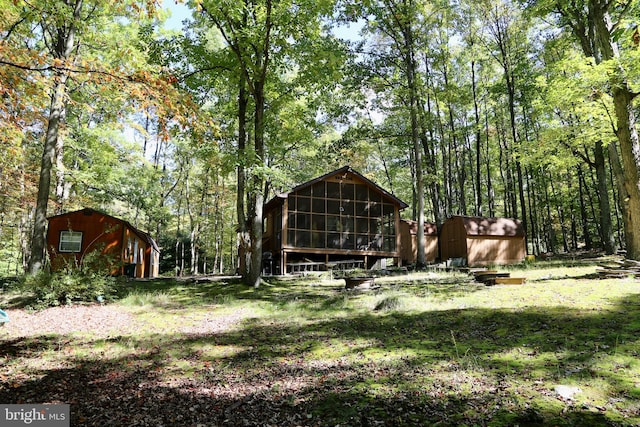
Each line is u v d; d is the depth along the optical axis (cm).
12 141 640
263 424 434
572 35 1969
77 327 944
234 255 4647
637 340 573
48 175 1459
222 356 712
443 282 1475
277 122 1923
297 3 1524
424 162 2542
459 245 2530
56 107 1473
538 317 773
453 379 510
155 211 3319
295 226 2369
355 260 2583
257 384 565
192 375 613
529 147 2062
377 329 830
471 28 2948
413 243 2922
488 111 3472
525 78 2678
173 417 463
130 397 527
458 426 388
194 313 1125
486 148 3688
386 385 512
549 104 1709
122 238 2086
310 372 596
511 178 3334
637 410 390
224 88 1986
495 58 3027
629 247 1270
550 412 399
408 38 2172
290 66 1748
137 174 2812
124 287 1614
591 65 1436
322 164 3419
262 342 798
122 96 541
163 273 4559
